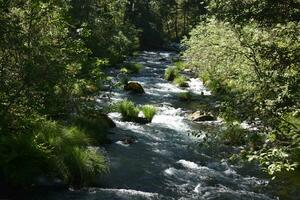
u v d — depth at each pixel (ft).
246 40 35.29
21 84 30.35
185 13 266.98
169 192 31.71
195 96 72.49
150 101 67.36
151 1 238.68
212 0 30.07
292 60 25.64
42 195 28.07
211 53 63.62
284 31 27.89
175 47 213.05
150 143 44.34
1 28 28.37
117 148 41.57
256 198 31.24
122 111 54.65
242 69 38.06
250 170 37.52
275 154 20.52
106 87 73.46
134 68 101.76
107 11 141.38
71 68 37.83
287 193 32.40
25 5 32.76
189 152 41.93
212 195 31.50
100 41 112.98
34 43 31.65
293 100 21.91
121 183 32.58
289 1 26.00
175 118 56.65
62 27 35.99
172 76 92.48
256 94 23.80
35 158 29.37
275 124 22.56
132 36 158.61
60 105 36.83
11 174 28.22
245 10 27.07
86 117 44.14
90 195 29.09
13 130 31.04
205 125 52.65
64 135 35.04
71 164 31.01
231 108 24.35
